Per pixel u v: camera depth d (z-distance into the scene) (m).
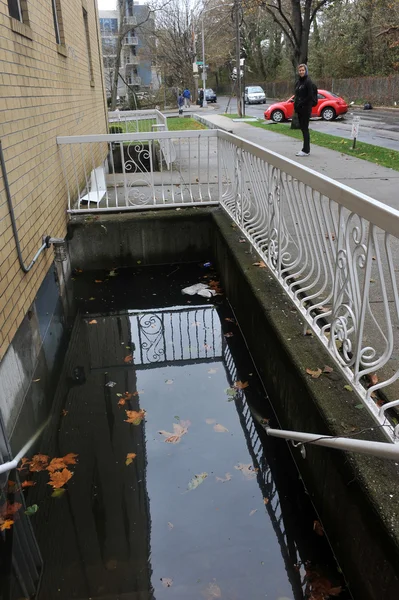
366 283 2.22
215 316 5.27
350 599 2.17
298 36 15.88
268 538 2.54
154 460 3.14
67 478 2.98
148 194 7.34
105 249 6.45
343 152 10.63
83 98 8.61
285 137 14.11
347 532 2.19
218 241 6.06
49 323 4.67
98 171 8.61
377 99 30.30
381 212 1.97
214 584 2.29
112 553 2.46
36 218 4.48
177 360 4.42
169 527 2.62
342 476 2.22
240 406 3.71
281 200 3.69
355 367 2.40
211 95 52.22
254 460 3.12
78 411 3.71
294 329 3.29
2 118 3.63
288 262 4.39
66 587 2.30
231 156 5.88
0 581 2.36
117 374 4.24
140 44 53.28
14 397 3.30
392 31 27.61
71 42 7.45
